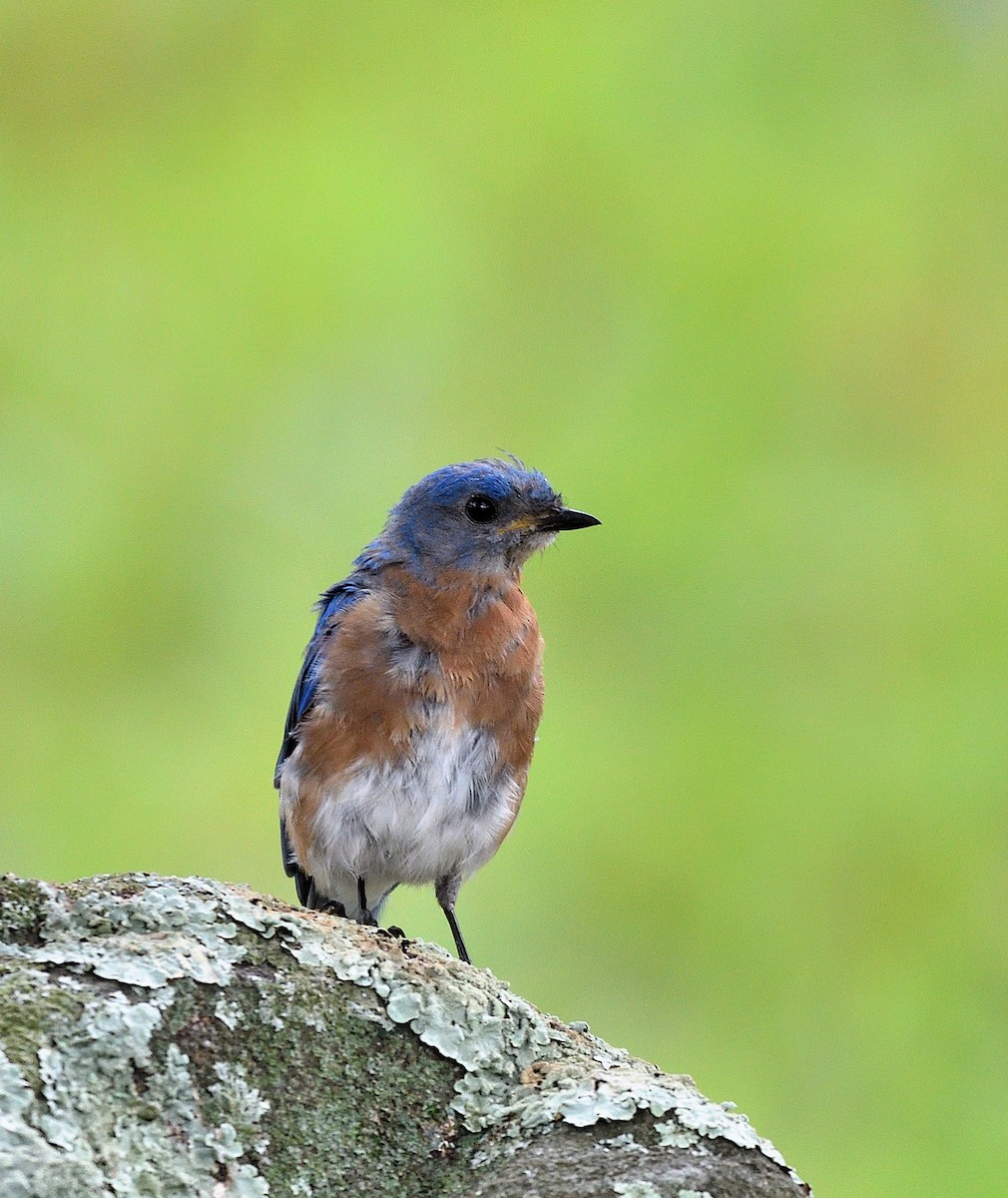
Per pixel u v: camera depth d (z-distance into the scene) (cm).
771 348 1407
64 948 575
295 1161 555
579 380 1429
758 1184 550
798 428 1381
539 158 1491
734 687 1299
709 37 1510
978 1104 1134
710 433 1380
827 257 1431
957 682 1281
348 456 1419
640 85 1505
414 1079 584
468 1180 558
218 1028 569
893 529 1345
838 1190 1122
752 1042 1181
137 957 573
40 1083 530
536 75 1510
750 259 1430
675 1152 556
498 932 1253
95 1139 528
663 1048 1192
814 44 1505
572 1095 575
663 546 1342
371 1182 557
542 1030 613
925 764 1249
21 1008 546
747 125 1486
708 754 1272
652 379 1410
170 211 1499
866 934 1207
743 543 1340
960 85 1491
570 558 1358
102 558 1403
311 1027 581
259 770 1326
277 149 1500
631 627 1331
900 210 1447
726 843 1243
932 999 1173
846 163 1466
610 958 1230
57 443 1445
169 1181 532
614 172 1481
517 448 1415
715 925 1221
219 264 1472
